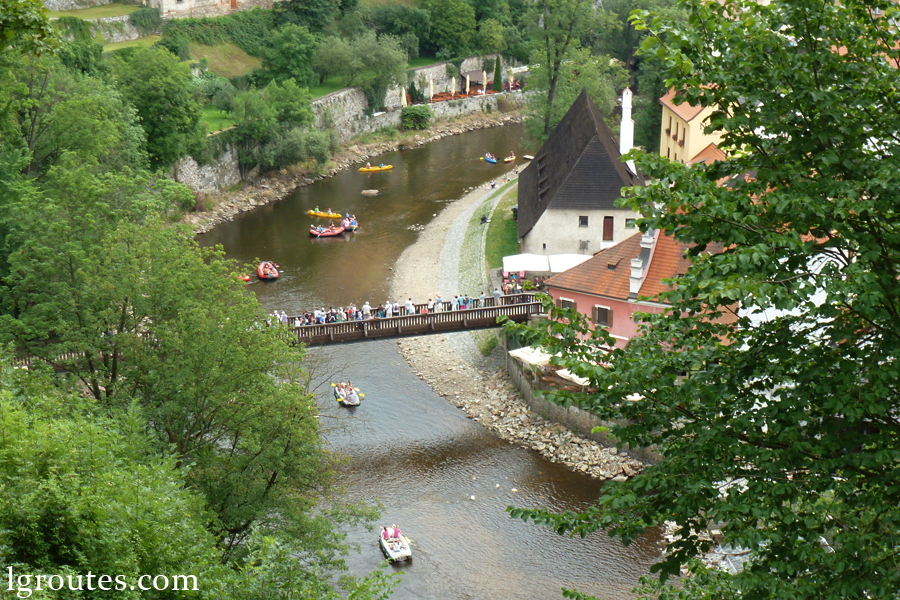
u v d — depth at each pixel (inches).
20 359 1464.1
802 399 501.4
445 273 3029.0
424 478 1866.4
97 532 753.6
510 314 2262.6
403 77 5251.0
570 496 1795.0
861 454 488.4
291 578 777.6
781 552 510.9
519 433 2038.6
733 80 521.0
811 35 524.7
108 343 1412.4
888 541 502.9
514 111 5895.7
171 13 5059.1
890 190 480.1
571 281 2069.4
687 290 505.7
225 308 1365.7
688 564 642.2
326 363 2362.2
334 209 3890.3
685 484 506.3
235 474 1285.7
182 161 3767.2
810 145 518.6
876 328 505.7
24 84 2397.9
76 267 1507.1
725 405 533.3
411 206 3905.0
